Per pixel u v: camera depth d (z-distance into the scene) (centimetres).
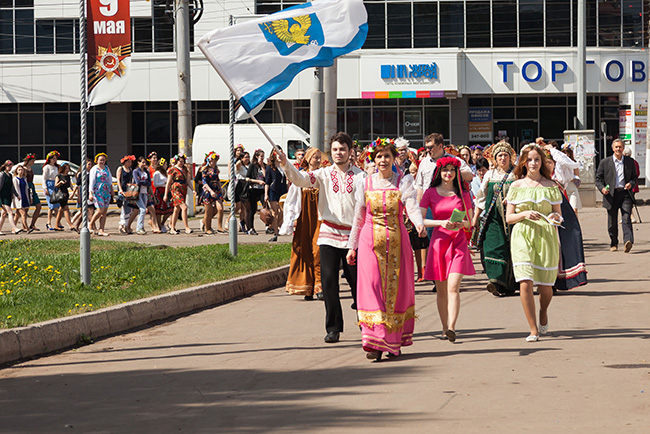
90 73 1375
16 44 5050
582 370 843
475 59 4891
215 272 1599
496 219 1334
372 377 841
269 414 707
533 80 4875
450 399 741
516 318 1173
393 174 960
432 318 1209
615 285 1470
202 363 934
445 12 4944
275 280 1653
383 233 929
